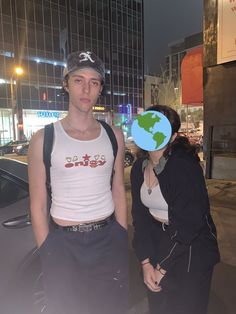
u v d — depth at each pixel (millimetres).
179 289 1729
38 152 1640
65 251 1666
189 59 10461
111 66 47938
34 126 38062
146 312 2666
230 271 3316
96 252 1698
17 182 2768
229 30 7895
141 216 1933
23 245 2281
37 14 38219
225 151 8594
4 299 2125
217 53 8289
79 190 1647
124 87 50156
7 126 36281
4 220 2338
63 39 41000
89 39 44656
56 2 40281
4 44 35281
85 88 1688
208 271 1714
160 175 1724
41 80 38812
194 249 1695
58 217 1679
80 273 1699
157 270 1739
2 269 2135
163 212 1812
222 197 6531
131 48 51281
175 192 1673
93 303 1770
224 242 4121
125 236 1839
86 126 1722
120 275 1801
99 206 1704
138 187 1907
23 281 2246
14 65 36188
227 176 8453
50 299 1702
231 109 8336
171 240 1696
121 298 1839
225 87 8391
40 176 1670
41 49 38781
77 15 42844
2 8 34938
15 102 35875
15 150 24062
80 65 1676
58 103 40656
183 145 1750
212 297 2848
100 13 46000
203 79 8906
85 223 1676
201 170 1722
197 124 41250
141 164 1899
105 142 1726
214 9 8281
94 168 1663
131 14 50906
